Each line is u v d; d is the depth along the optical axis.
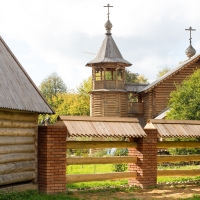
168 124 14.01
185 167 20.41
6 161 10.52
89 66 38.88
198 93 26.17
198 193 12.52
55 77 75.31
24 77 11.91
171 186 13.84
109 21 39.34
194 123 14.42
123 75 38.62
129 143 13.52
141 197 11.71
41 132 11.87
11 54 12.21
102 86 37.94
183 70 36.53
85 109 52.88
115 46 38.94
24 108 10.59
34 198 10.30
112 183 14.19
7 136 10.63
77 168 20.97
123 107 38.12
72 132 11.79
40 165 11.77
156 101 36.69
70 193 11.95
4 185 10.82
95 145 12.83
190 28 42.31
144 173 13.39
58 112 54.19
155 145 13.66
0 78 10.54
